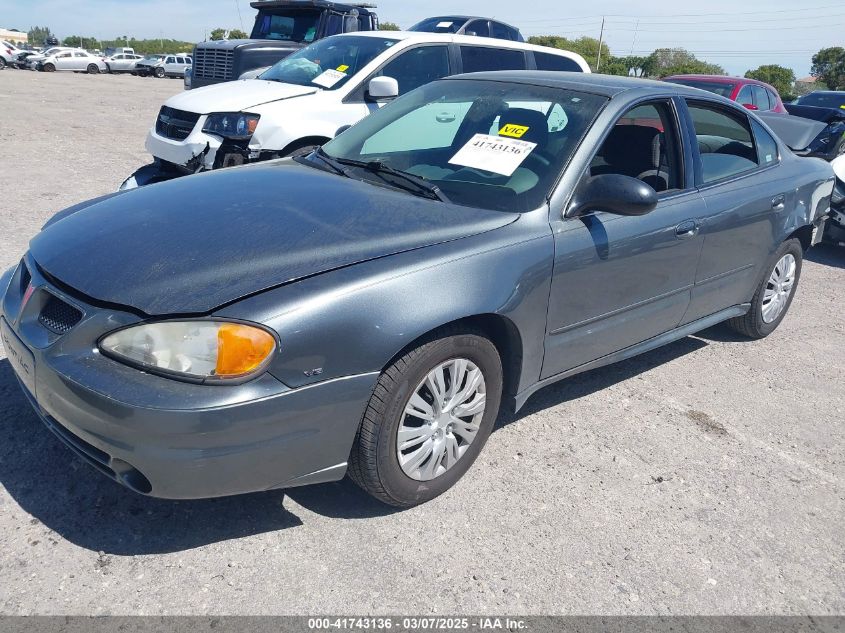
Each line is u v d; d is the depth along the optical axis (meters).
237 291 2.38
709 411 3.99
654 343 3.93
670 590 2.62
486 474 3.19
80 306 2.44
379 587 2.49
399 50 6.88
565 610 2.48
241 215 2.86
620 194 3.06
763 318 4.92
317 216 2.87
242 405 2.27
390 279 2.56
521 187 3.19
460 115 3.71
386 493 2.75
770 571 2.77
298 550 2.62
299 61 7.24
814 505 3.21
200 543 2.61
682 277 3.86
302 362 2.37
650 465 3.40
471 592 2.51
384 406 2.59
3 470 2.88
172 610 2.31
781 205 4.46
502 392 3.22
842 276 6.98
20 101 16.25
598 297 3.36
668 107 3.82
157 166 6.55
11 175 8.01
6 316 2.74
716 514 3.08
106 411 2.25
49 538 2.56
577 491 3.13
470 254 2.79
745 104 11.77
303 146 6.23
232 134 6.00
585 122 3.40
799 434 3.84
